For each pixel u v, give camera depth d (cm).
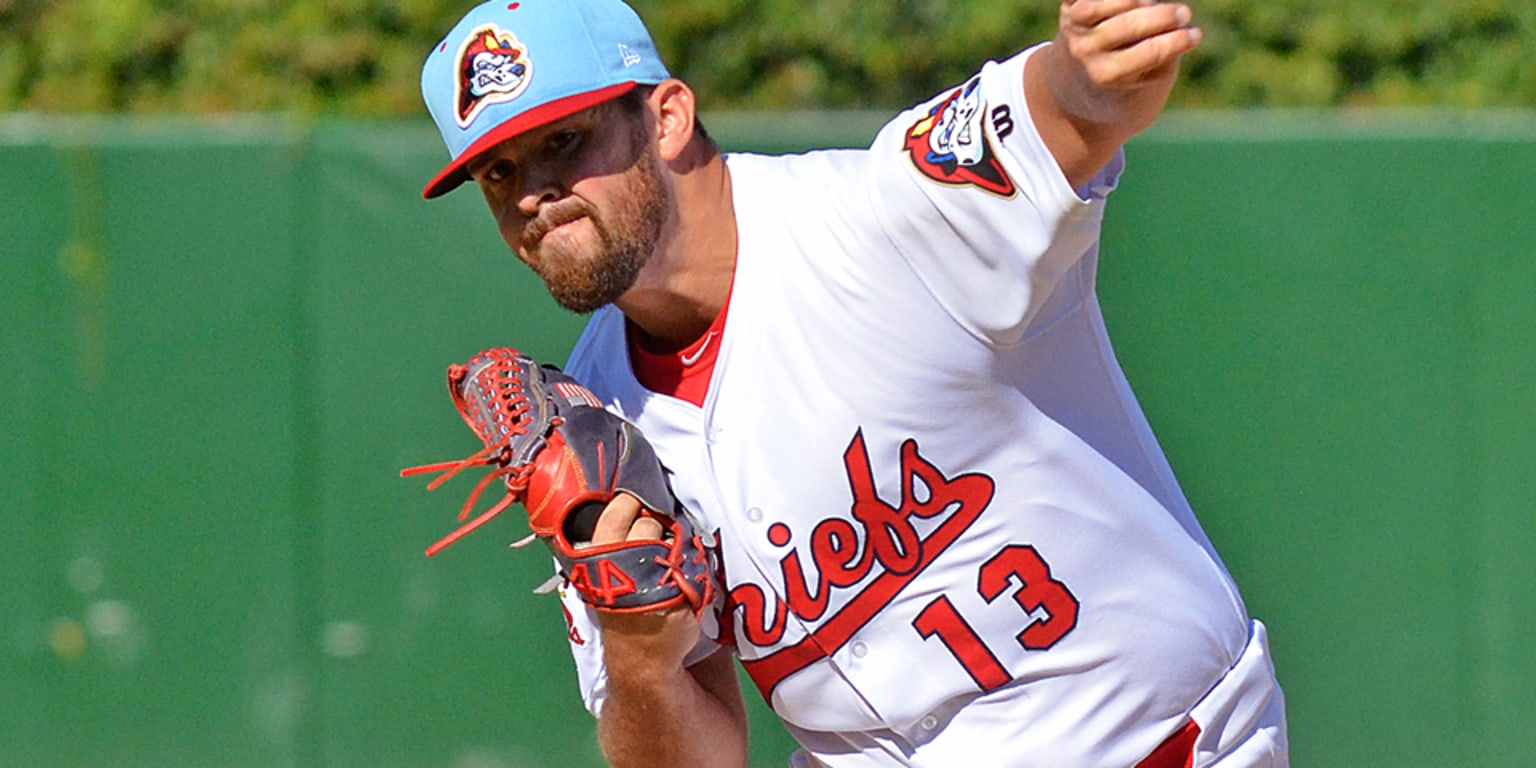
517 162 775
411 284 1831
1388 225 1764
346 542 1847
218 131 1838
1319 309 1772
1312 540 1784
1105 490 827
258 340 1844
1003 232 725
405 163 1828
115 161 1839
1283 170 1767
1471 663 1780
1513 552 1769
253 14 3084
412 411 1839
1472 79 3056
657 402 843
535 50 763
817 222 790
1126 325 1786
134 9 3094
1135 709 847
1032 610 826
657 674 826
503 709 1850
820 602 825
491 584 1847
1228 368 1780
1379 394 1772
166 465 1856
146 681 1866
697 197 808
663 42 3047
